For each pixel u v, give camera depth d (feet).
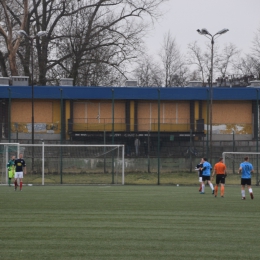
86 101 339.98
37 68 388.16
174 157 293.84
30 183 269.23
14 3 384.27
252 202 166.50
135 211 138.00
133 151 319.47
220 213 135.44
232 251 85.97
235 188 247.29
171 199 175.01
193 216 128.67
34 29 378.73
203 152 302.04
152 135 331.16
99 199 171.94
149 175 285.84
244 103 352.90
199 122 341.21
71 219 121.29
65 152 282.15
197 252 84.94
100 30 383.24
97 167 279.08
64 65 400.67
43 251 84.58
